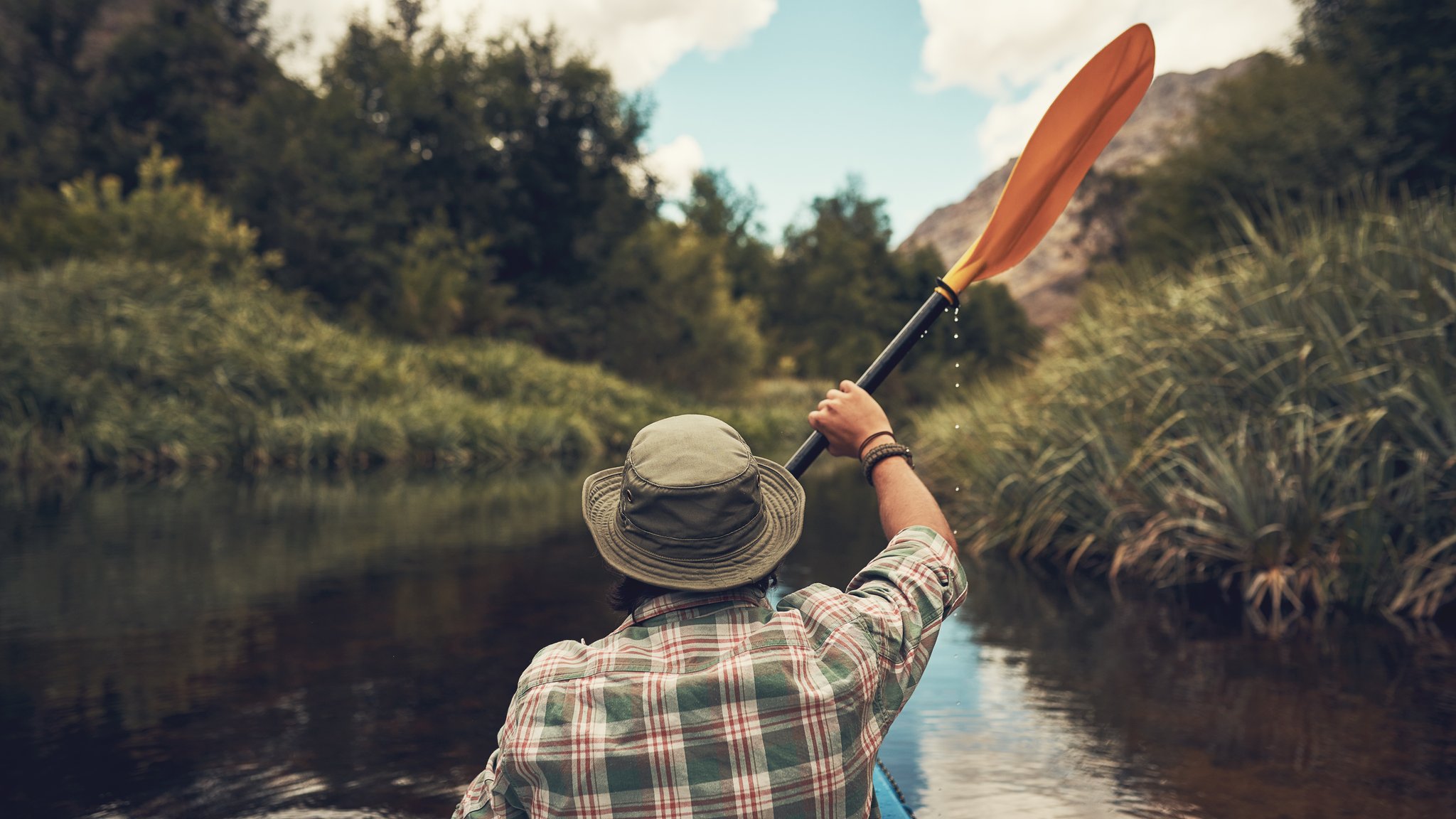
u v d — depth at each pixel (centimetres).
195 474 1025
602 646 90
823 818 83
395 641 367
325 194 1986
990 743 260
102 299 1201
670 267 2777
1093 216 3322
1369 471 425
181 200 1625
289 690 307
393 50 2412
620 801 81
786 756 82
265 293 1555
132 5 3066
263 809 218
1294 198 1066
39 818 214
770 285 4141
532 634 377
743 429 1938
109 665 335
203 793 227
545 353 2550
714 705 82
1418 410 404
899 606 92
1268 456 434
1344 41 1141
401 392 1391
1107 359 576
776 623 88
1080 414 566
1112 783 231
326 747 257
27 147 2350
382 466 1203
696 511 88
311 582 474
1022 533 572
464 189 2388
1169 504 470
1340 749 251
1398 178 975
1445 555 405
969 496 668
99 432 1041
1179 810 216
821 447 115
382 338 1820
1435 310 430
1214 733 264
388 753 253
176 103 2447
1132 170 3164
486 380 1642
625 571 89
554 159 2533
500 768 85
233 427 1139
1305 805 217
